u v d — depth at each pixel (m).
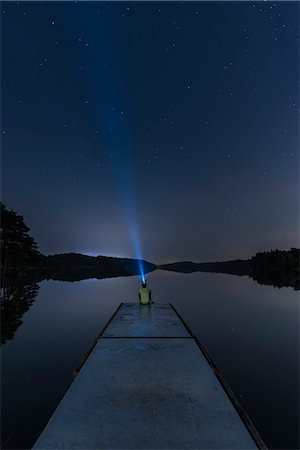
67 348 12.41
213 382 6.52
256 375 9.43
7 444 5.77
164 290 39.19
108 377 6.80
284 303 25.69
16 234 51.47
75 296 31.22
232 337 14.34
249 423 4.86
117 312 15.09
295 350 12.21
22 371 9.76
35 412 7.01
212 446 4.36
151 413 5.25
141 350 8.74
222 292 35.97
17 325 16.92
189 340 9.77
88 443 4.44
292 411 7.07
